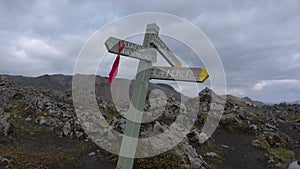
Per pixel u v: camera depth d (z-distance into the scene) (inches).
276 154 431.8
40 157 307.6
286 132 593.6
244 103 894.4
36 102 555.2
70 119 483.2
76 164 301.7
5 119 418.9
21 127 435.2
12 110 548.4
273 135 520.4
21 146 352.8
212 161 370.9
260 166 381.1
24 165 275.1
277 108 914.7
